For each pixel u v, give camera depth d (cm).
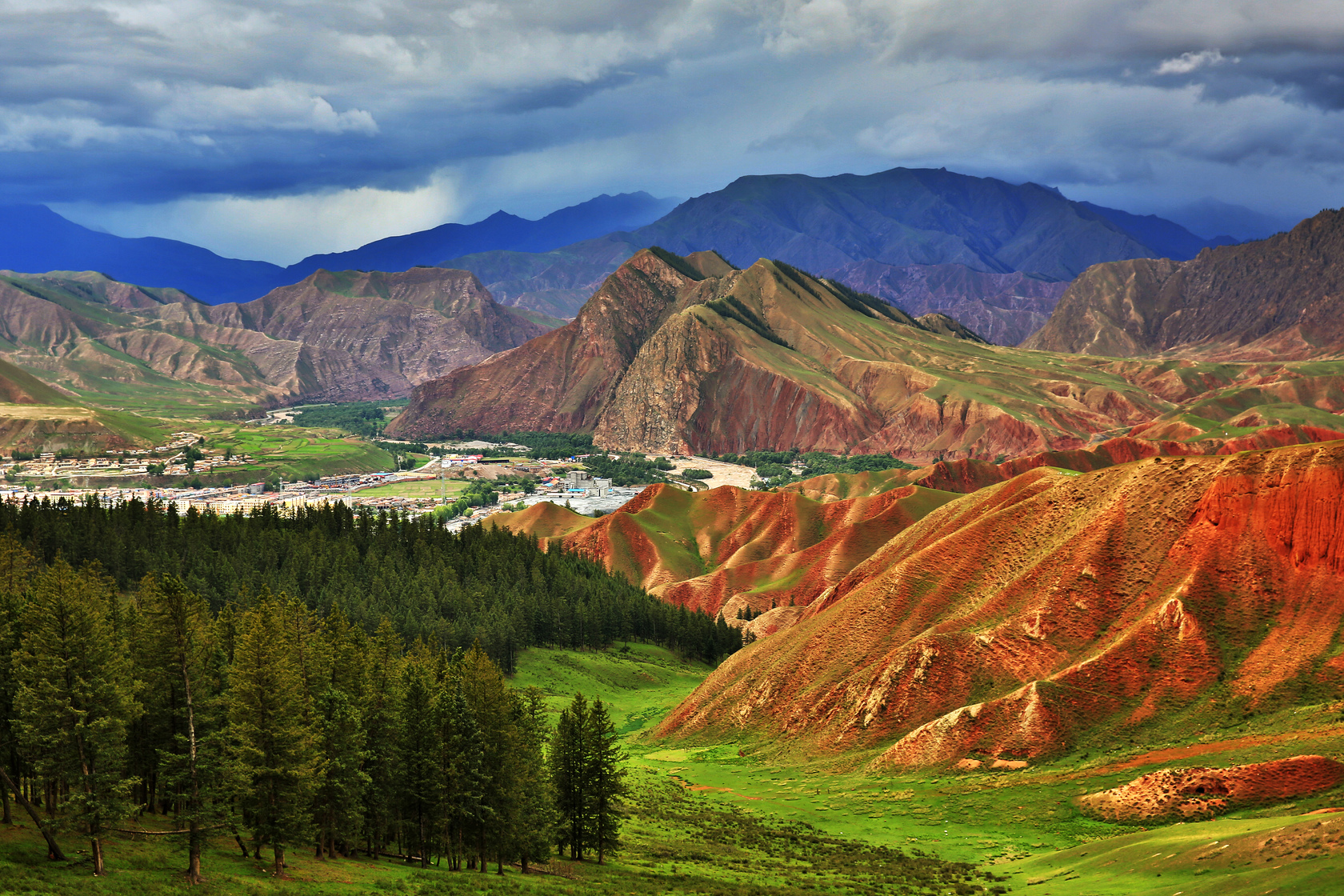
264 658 6331
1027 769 10375
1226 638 11094
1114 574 12362
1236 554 11756
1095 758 10206
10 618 7756
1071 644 11906
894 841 8938
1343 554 11188
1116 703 10869
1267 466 12181
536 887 6775
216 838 6775
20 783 6825
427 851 7662
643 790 11100
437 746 7362
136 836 6506
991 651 12212
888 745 11906
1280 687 10306
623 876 7450
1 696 6625
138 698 7006
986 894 7088
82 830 5981
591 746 8188
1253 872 6025
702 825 9606
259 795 6312
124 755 6388
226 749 6303
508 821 7494
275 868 6303
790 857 8388
